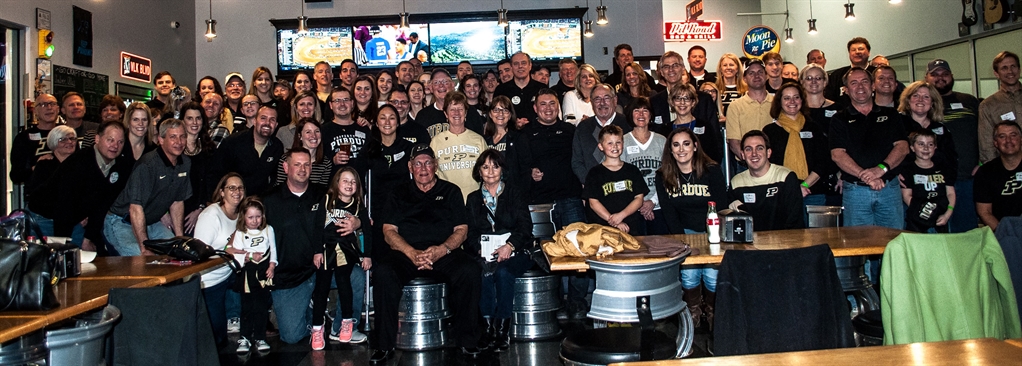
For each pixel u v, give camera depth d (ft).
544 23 32.19
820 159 15.24
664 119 16.60
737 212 10.81
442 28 32.09
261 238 13.21
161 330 7.88
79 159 13.38
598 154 15.33
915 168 14.76
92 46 24.62
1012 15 24.11
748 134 13.01
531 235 13.69
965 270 8.04
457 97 15.29
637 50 33.40
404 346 13.38
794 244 10.28
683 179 13.33
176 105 18.11
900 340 7.91
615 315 8.54
